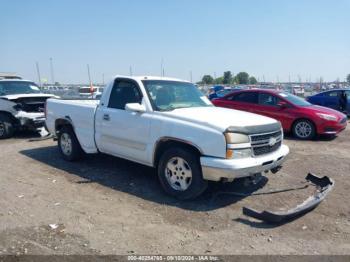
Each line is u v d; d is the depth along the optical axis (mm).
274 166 5398
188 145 5137
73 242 3895
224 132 4738
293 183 6164
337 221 4598
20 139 10477
